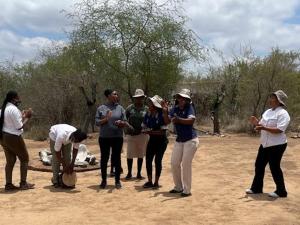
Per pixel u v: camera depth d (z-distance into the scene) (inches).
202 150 610.2
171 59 815.7
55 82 904.9
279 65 896.3
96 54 807.7
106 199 334.0
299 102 906.7
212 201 326.0
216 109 867.4
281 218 285.0
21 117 359.3
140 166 411.2
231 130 926.4
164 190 362.3
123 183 390.6
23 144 360.2
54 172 375.2
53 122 907.4
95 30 796.6
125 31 781.9
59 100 903.1
